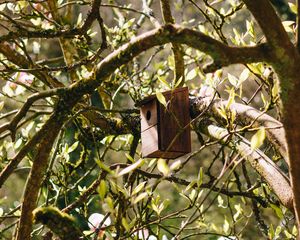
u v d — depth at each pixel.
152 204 3.13
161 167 2.40
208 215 9.28
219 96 3.21
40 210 2.25
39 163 2.52
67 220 2.25
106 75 2.41
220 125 3.28
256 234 8.02
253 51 2.02
